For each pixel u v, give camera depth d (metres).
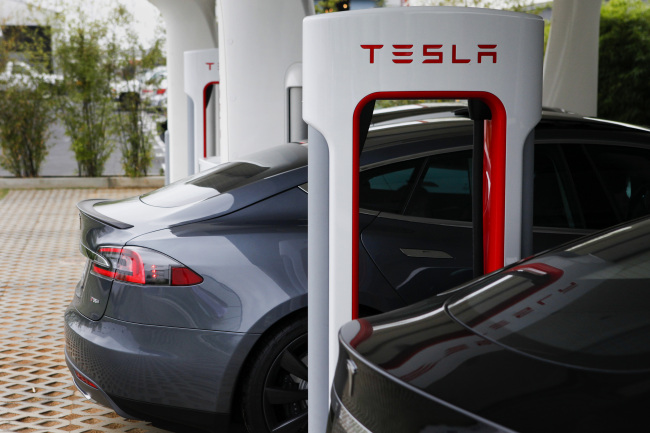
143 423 4.25
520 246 3.09
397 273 3.53
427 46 2.81
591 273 2.14
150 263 3.48
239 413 3.61
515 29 2.91
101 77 14.39
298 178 3.73
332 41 2.79
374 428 1.70
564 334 1.83
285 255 3.47
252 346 3.39
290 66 6.82
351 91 2.80
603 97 13.66
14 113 14.40
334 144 2.83
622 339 1.79
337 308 2.90
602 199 4.00
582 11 10.23
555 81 10.45
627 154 4.10
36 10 14.16
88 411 4.42
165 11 10.93
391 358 1.80
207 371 3.40
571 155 4.03
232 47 6.82
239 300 3.40
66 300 6.87
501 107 2.94
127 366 3.46
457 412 1.56
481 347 1.81
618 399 1.55
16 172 14.70
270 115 6.86
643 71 13.28
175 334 3.42
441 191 3.74
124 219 3.74
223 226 3.58
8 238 9.75
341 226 2.87
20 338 5.76
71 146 14.74
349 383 1.83
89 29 14.28
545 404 1.55
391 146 3.78
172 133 11.10
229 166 4.20
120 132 14.68
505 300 2.06
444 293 2.27
